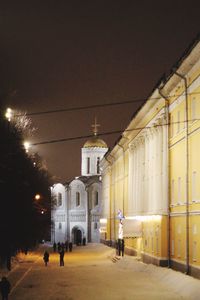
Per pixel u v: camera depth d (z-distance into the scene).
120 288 34.53
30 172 56.41
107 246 82.62
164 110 42.59
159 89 42.06
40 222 73.19
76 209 110.38
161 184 43.38
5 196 44.25
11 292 34.00
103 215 94.44
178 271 38.00
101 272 46.72
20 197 48.06
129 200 60.97
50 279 42.12
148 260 47.75
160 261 41.91
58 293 33.47
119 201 72.56
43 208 80.69
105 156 84.88
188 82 36.19
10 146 44.84
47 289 35.66
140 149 54.25
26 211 51.22
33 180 60.53
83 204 109.88
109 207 83.44
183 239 37.31
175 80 38.50
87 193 109.44
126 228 52.59
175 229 39.97
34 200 60.81
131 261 51.66
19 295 32.72
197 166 34.09
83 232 109.44
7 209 44.38
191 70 35.00
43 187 82.81
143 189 51.94
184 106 37.38
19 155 47.72
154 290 32.88
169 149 42.25
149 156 49.12
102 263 57.84
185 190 37.03
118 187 74.06
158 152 44.56
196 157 34.34
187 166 35.97
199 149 33.62
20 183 47.69
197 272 33.47
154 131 46.69
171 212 41.28
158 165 44.47
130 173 60.53
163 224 42.00
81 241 106.19
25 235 54.28
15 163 45.78
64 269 51.06
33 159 65.94
